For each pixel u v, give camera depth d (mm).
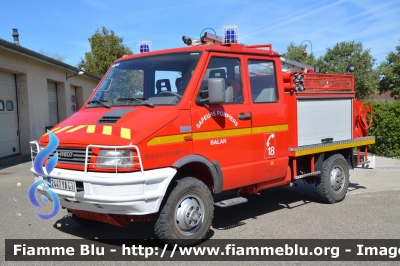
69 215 6551
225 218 6492
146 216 4793
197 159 5012
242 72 5836
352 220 6309
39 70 15953
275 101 6367
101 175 4340
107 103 5605
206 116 5188
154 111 4965
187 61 5398
